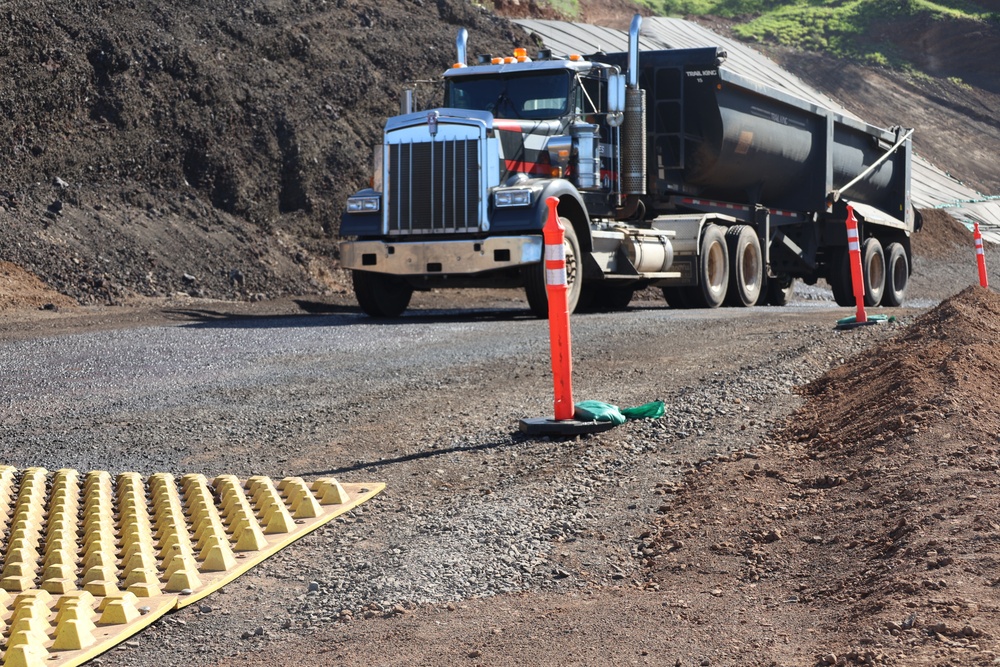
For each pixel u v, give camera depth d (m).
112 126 22.20
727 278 18.95
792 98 19.69
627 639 4.20
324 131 25.33
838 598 4.44
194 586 4.99
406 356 11.31
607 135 16.58
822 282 32.34
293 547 5.62
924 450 6.21
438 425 8.09
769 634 4.14
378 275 16.14
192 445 7.74
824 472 6.26
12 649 4.06
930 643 3.69
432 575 5.15
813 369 9.45
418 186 15.17
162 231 20.80
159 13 24.92
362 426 8.16
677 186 18.61
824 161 21.20
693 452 7.04
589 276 15.96
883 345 9.88
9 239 18.33
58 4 23.06
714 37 54.75
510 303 22.28
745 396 8.45
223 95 24.09
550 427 7.58
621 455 7.08
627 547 5.48
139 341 12.74
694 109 17.92
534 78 16.03
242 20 26.48
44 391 9.64
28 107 21.17
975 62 68.56
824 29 69.50
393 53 28.89
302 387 9.69
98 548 5.48
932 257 38.22
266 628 4.59
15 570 5.19
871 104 60.78
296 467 7.15
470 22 33.03
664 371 9.81
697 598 4.68
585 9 56.78
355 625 4.59
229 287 20.28
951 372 7.65
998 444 6.16
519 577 5.11
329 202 24.17
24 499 6.23
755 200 20.31
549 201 7.69
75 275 18.41
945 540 4.68
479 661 4.07
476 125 14.86
